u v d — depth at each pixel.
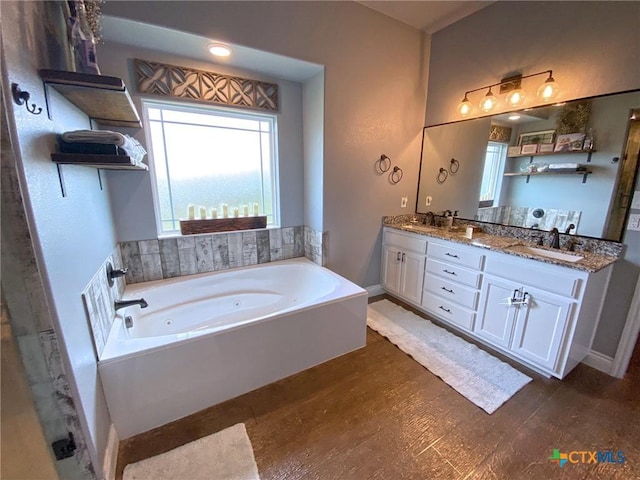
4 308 0.87
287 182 2.78
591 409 1.62
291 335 1.88
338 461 1.33
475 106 2.58
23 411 0.94
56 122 1.14
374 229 3.04
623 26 1.71
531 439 1.44
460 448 1.40
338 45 2.33
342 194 2.71
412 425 1.53
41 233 0.92
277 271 2.72
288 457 1.35
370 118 2.68
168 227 2.40
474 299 2.25
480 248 2.17
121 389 1.40
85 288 1.26
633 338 1.80
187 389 1.58
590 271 1.59
